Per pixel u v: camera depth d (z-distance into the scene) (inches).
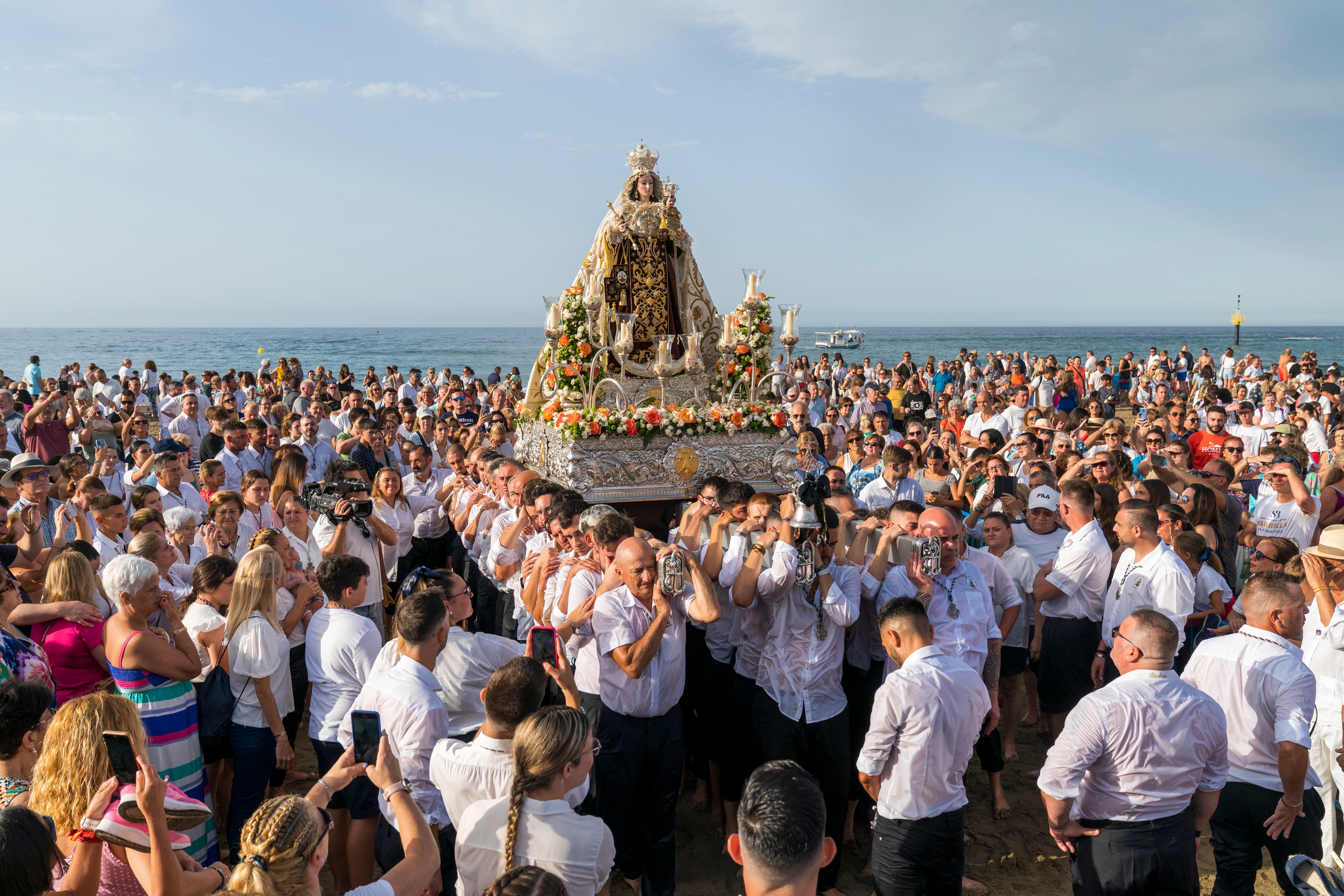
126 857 120.3
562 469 291.4
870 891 192.1
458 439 440.8
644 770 175.9
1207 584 235.6
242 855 96.7
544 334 326.3
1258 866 162.6
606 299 331.9
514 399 697.6
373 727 114.1
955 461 422.3
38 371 941.2
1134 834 140.2
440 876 153.6
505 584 261.6
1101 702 142.1
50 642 183.0
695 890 191.8
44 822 101.7
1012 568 253.4
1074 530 236.7
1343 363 3157.0
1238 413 488.1
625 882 195.6
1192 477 317.4
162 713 167.9
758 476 306.0
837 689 186.2
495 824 121.5
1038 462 305.0
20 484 245.3
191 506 302.7
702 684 232.1
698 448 297.0
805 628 183.0
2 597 188.9
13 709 133.0
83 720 123.2
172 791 115.7
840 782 183.6
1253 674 157.5
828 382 901.2
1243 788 159.3
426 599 155.8
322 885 194.5
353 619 181.6
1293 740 149.3
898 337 7367.1
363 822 169.0
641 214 325.7
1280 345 4776.1
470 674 177.3
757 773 99.7
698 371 305.7
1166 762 138.6
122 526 253.0
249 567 185.6
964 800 152.5
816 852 94.4
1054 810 143.2
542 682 133.4
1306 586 195.8
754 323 330.6
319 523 264.1
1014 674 248.7
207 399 781.3
